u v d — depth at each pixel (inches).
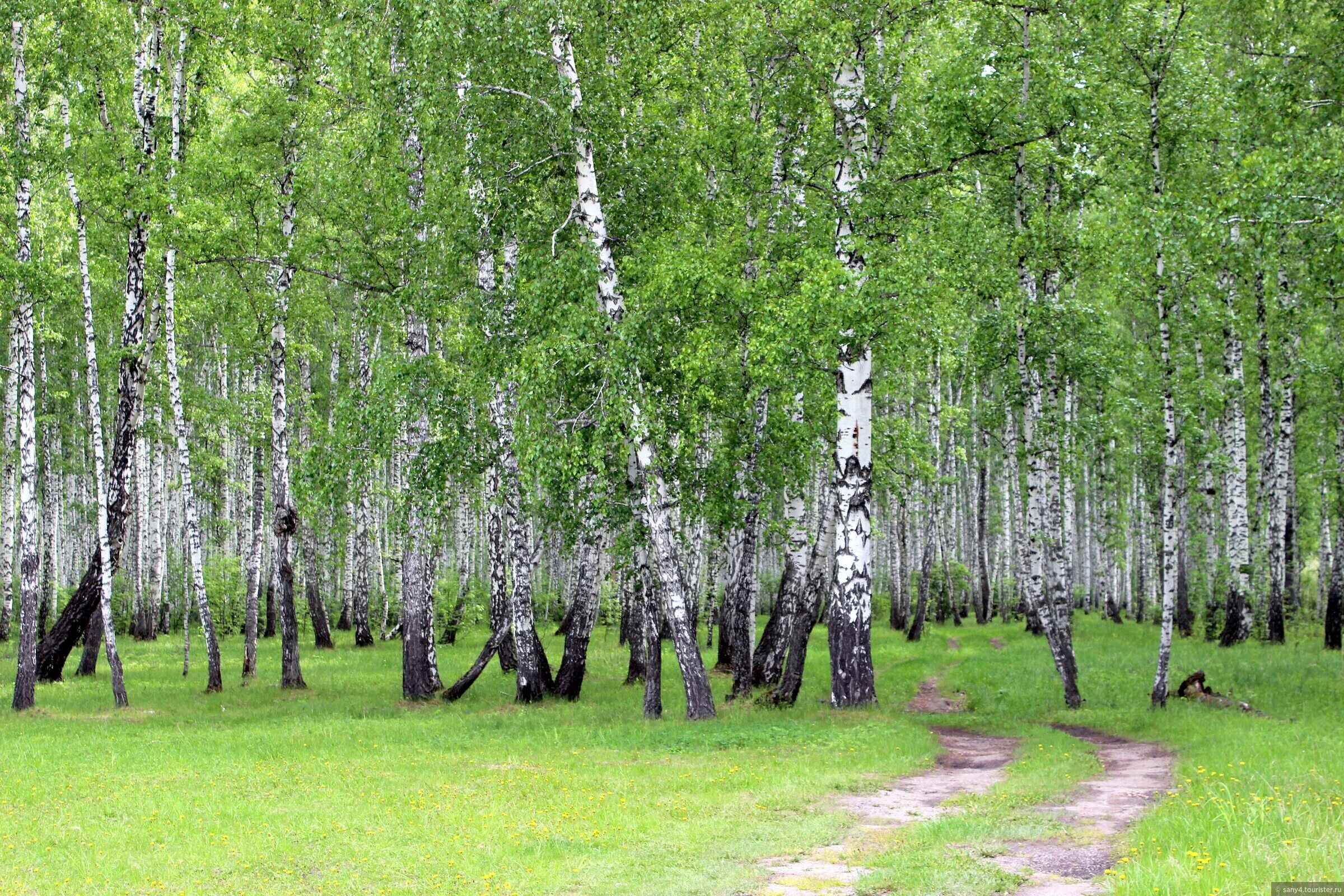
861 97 740.0
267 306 986.1
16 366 1403.8
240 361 1327.5
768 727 658.2
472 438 798.5
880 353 738.2
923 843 357.1
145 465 1573.6
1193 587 1561.3
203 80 1048.2
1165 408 776.3
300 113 964.0
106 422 1558.8
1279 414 1315.2
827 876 322.0
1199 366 1227.2
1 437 1485.0
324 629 1455.5
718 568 1328.7
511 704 865.5
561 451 668.7
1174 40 762.8
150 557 1574.8
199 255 916.6
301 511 866.1
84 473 1619.1
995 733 722.2
